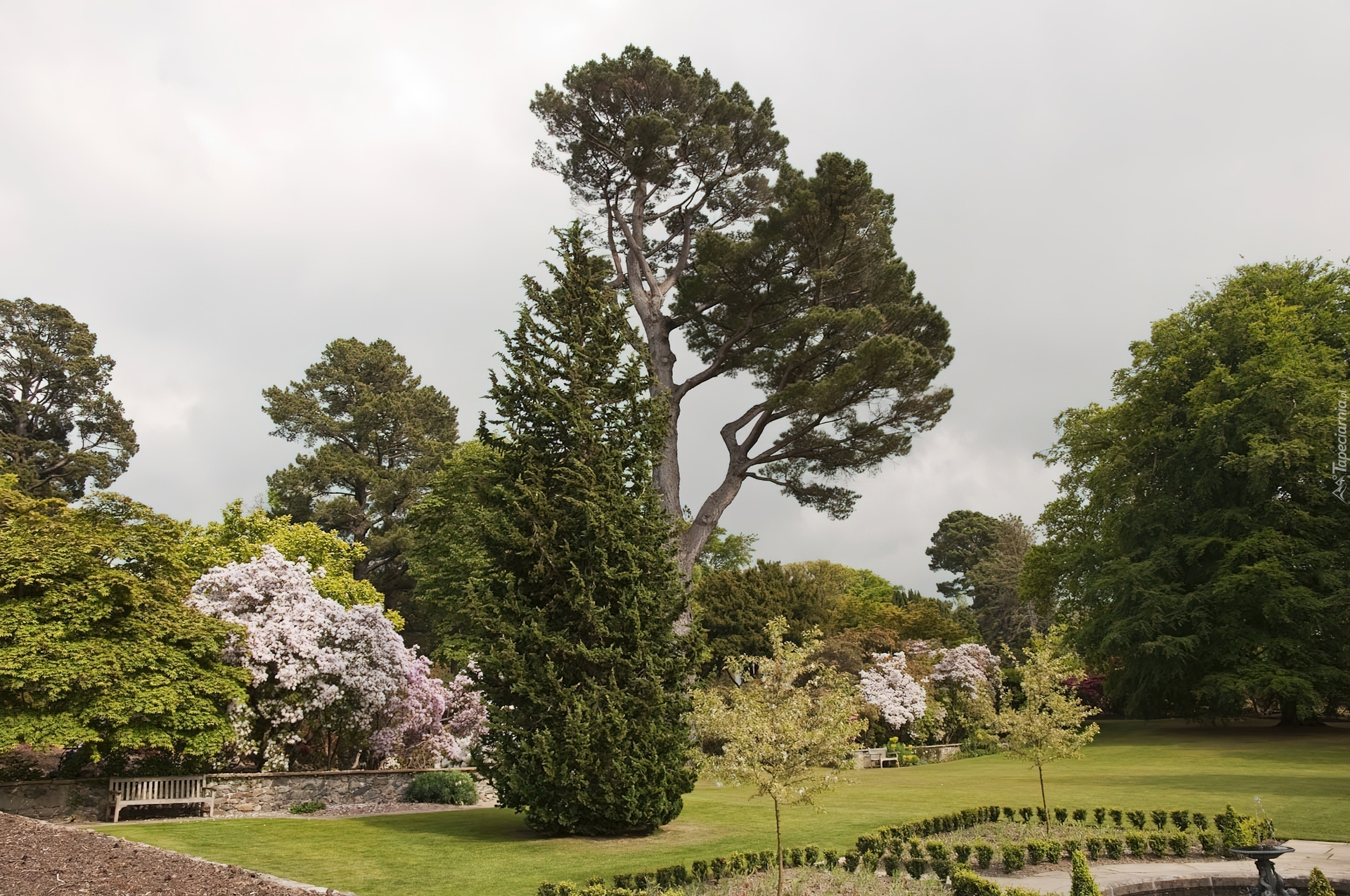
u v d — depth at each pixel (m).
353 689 17.75
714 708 10.12
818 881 9.79
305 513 46.16
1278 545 27.31
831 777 9.34
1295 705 31.83
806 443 27.20
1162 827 13.84
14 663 12.72
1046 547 39.12
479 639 14.10
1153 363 33.97
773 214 25.55
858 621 45.94
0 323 40.94
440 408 54.31
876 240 26.70
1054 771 24.39
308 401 49.19
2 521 15.34
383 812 16.00
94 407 42.44
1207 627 28.64
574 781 12.71
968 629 57.84
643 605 13.68
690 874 9.89
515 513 13.97
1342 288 32.16
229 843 11.81
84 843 10.10
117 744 13.23
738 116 29.23
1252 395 28.64
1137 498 32.75
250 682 16.28
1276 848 8.27
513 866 10.80
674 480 27.47
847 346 26.11
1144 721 38.94
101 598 14.11
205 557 21.70
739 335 27.89
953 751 33.38
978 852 10.93
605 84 27.69
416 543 37.16
